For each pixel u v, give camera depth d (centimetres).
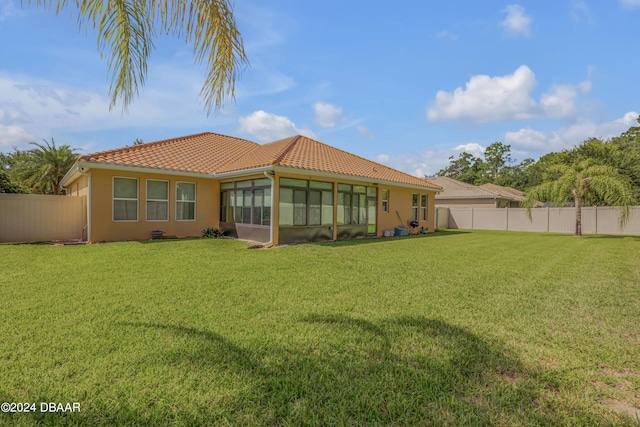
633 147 2850
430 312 457
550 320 433
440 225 2570
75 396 252
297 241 1278
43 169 2481
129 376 280
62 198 1277
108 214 1201
